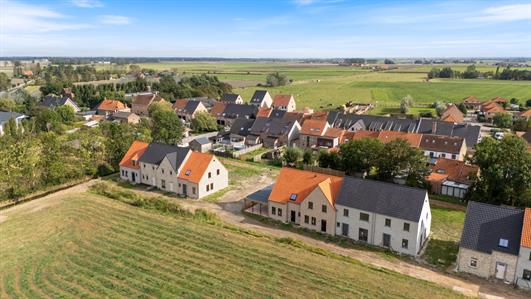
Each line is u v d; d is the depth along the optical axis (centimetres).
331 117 11912
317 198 5472
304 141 10400
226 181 7319
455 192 6888
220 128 13238
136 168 7494
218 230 5312
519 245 4238
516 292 4122
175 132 10219
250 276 4131
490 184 6062
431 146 9331
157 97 15162
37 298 3653
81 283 3925
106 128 9231
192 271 4200
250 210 6234
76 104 16400
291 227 5669
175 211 5922
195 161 6975
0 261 4381
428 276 4409
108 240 4912
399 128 10800
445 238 5384
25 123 11275
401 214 4903
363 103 18450
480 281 4341
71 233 5106
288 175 6081
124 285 3897
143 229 5262
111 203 6234
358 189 5347
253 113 13600
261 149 10294
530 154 6025
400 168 7094
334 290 3919
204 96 19912
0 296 3684
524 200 5838
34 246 4750
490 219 4550
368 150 7300
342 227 5372
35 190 6838
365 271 4391
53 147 7650
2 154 7044
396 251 5009
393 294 3897
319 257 4669
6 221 5541
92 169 7644
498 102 17062
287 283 4019
